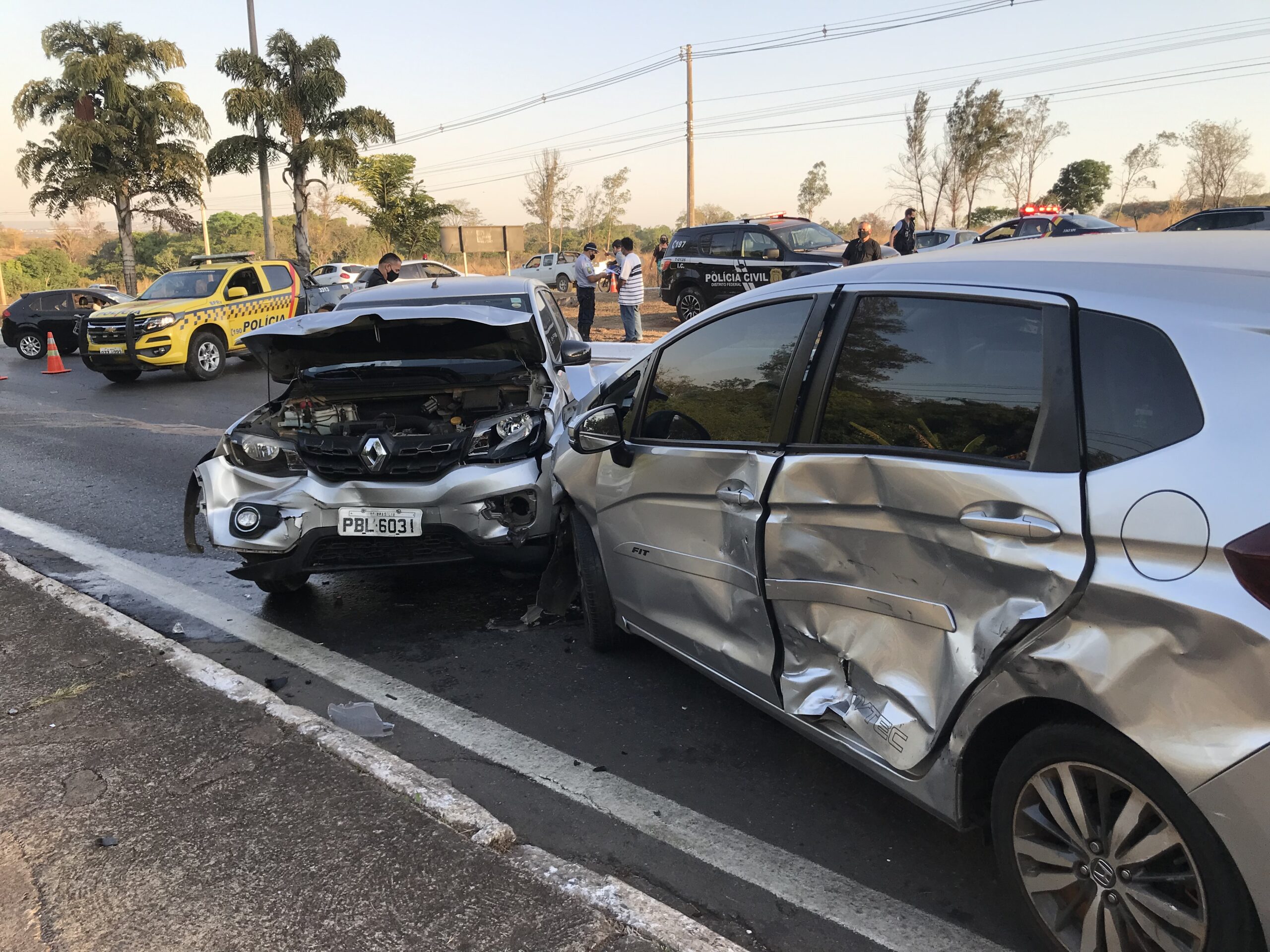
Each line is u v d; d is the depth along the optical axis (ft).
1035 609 6.81
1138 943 6.62
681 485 10.80
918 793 8.09
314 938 7.85
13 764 10.73
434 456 14.57
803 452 9.00
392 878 8.55
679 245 55.62
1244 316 6.32
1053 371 7.11
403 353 16.88
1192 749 5.89
